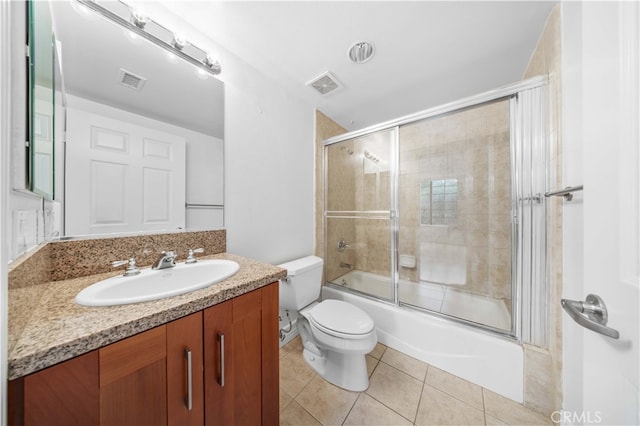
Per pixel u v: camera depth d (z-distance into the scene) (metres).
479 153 1.72
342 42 1.27
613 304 0.42
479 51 1.32
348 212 2.24
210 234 1.23
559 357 0.98
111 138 0.93
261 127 1.53
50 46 0.69
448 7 1.04
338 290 1.99
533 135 1.18
